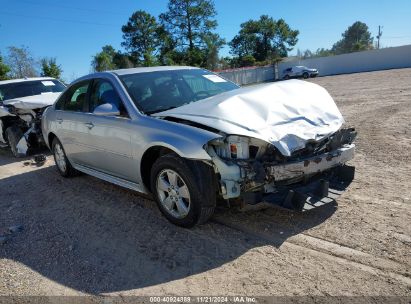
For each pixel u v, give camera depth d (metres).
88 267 3.49
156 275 3.26
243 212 4.29
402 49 41.56
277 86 4.32
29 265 3.63
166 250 3.65
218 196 3.99
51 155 8.55
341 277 2.99
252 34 80.25
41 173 6.98
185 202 3.94
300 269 3.14
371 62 43.62
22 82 9.88
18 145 8.38
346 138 4.11
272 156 3.56
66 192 5.70
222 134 3.54
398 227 3.68
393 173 5.25
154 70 5.12
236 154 3.53
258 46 81.06
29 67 34.00
